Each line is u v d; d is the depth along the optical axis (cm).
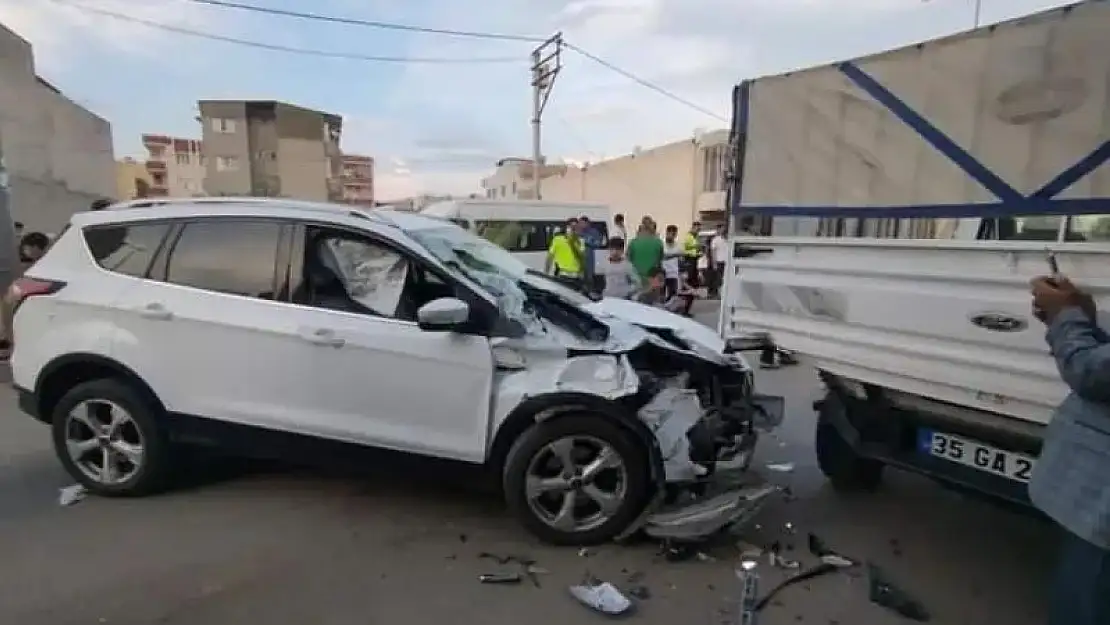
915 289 322
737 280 428
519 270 492
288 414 398
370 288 396
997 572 362
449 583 342
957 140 309
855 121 352
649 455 377
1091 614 227
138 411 416
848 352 358
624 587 342
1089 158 265
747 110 415
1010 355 285
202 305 405
